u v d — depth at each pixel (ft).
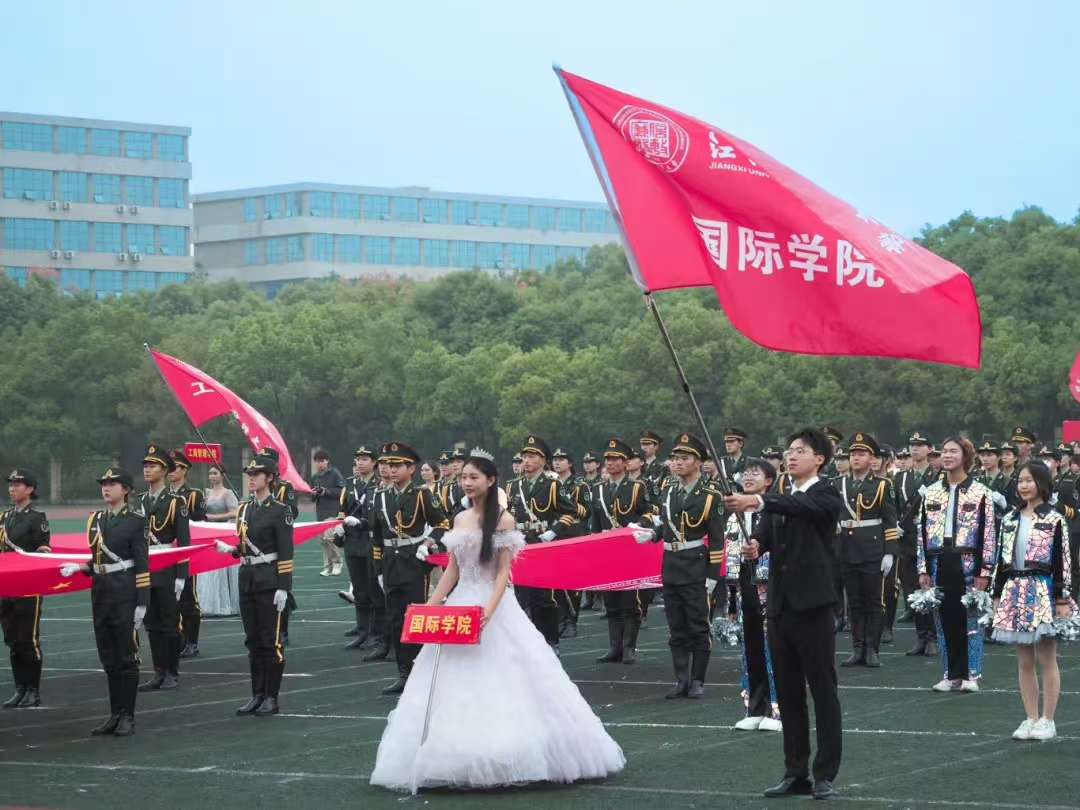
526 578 49.85
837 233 32.01
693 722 39.50
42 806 30.35
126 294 292.40
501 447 190.08
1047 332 173.37
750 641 38.45
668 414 173.17
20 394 205.77
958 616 43.91
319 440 211.20
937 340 31.37
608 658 53.52
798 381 165.58
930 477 61.05
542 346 221.05
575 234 492.54
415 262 460.14
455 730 30.91
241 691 47.32
